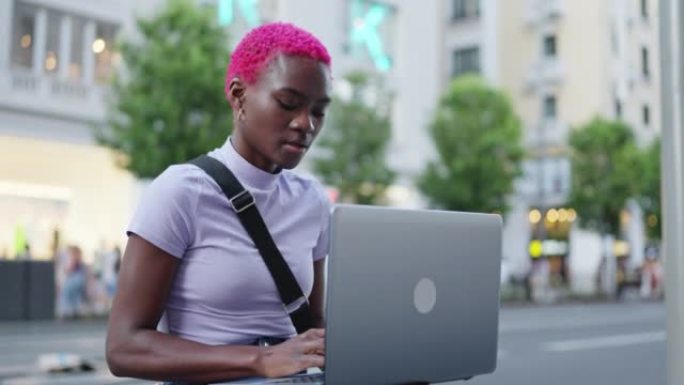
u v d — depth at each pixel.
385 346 1.51
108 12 19.81
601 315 19.78
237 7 21.66
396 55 26.45
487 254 1.70
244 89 1.66
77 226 19.67
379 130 20.81
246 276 1.65
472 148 24.44
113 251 17.31
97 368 8.81
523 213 34.59
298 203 1.78
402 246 1.53
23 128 18.45
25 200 18.77
